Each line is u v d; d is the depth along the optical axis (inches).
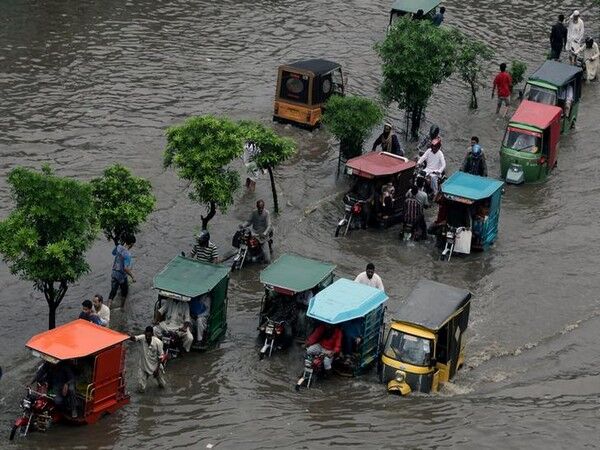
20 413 2014.0
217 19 4256.9
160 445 1916.8
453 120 3521.2
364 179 2807.6
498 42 4151.1
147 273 2551.7
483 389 2123.5
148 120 3378.4
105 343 1987.0
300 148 3280.0
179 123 3363.7
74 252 2165.4
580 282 2546.8
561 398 2081.7
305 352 2199.8
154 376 2086.6
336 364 2154.3
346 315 2094.0
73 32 4025.6
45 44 3900.1
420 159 2974.9
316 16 4357.8
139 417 2009.1
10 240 2108.8
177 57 3865.7
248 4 4448.8
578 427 1967.3
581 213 2915.8
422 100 3260.3
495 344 2289.6
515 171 3070.9
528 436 1936.5
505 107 3563.0
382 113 3100.4
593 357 2234.3
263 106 3528.5
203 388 2112.5
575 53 3932.1
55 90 3553.2
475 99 3607.3
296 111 3376.0
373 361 2196.1
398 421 1990.7
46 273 2114.9
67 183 2167.8
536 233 2810.0
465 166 2950.3
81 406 1971.0
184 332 2196.1
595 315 2399.1
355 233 2780.5
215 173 2524.6
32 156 3107.8
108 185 2358.5
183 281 2218.3
